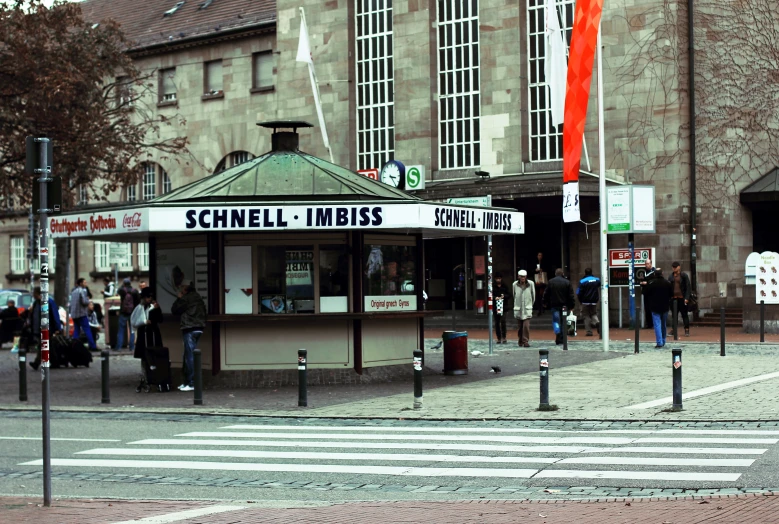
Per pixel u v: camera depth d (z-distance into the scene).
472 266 39.94
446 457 12.33
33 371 26.20
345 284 21.20
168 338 22.09
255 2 47.75
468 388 19.69
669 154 34.62
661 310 26.25
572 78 25.45
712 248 35.22
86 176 27.02
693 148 34.75
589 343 28.92
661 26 34.72
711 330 32.78
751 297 30.77
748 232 36.50
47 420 9.91
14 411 18.45
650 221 32.50
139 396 20.16
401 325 22.09
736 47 36.19
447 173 39.47
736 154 36.06
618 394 17.91
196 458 12.80
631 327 33.81
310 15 43.12
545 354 16.33
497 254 38.91
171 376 21.11
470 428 14.88
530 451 12.54
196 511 9.31
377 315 20.88
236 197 21.08
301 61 41.59
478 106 39.00
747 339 28.59
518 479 10.81
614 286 35.06
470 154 39.09
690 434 13.58
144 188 49.44
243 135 46.12
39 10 26.09
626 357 24.25
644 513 8.58
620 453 12.14
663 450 12.25
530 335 33.19
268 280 21.02
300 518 8.84
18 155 25.66
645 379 19.91
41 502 10.07
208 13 49.12
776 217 36.91
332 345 21.09
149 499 10.27
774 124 37.25
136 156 29.23
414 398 17.09
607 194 32.47
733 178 36.03
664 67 34.72
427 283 41.38
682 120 34.69
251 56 45.97
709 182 35.28
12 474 11.99
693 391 18.00
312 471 11.72
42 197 10.59
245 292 20.95
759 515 8.26
